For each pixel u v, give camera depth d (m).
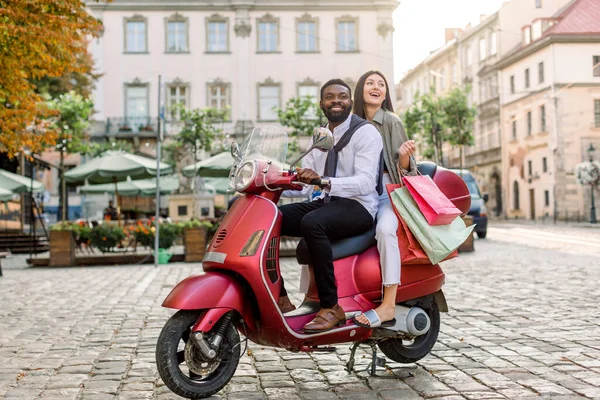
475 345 5.88
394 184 4.75
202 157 40.41
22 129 11.79
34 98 11.86
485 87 53.72
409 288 4.71
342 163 4.64
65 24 10.23
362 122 4.66
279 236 4.35
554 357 5.36
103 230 16.84
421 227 4.60
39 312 8.45
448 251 4.60
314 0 46.16
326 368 5.17
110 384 4.78
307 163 4.86
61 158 30.69
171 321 4.21
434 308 5.17
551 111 43.00
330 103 4.64
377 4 46.03
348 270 4.56
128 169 18.53
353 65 46.47
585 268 12.82
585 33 42.25
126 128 45.38
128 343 6.30
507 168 51.12
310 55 46.38
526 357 5.38
